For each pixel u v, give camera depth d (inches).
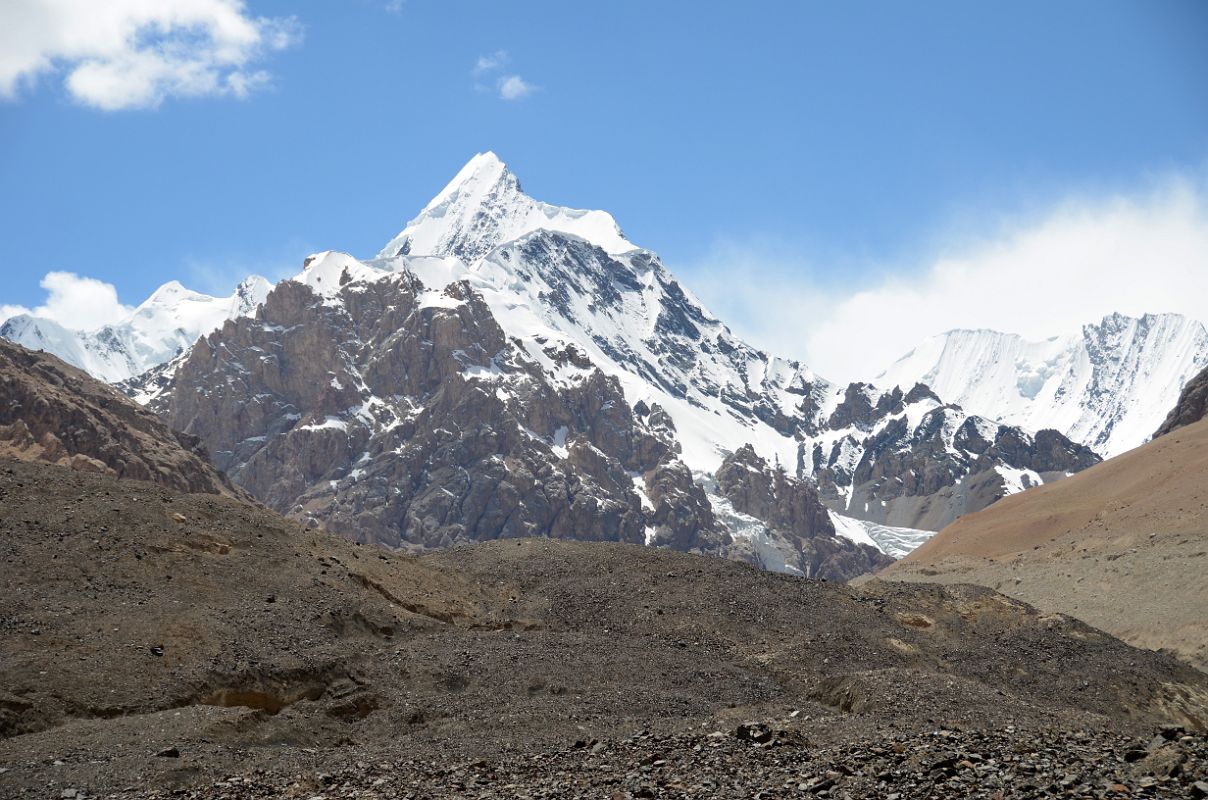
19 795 1411.2
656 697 2053.4
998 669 2500.0
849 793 1119.6
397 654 2161.7
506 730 1827.0
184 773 1496.1
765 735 1437.0
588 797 1225.4
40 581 2110.0
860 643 2536.9
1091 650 2593.5
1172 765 1078.4
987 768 1137.4
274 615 2183.8
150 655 1948.8
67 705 1792.6
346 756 1596.9
